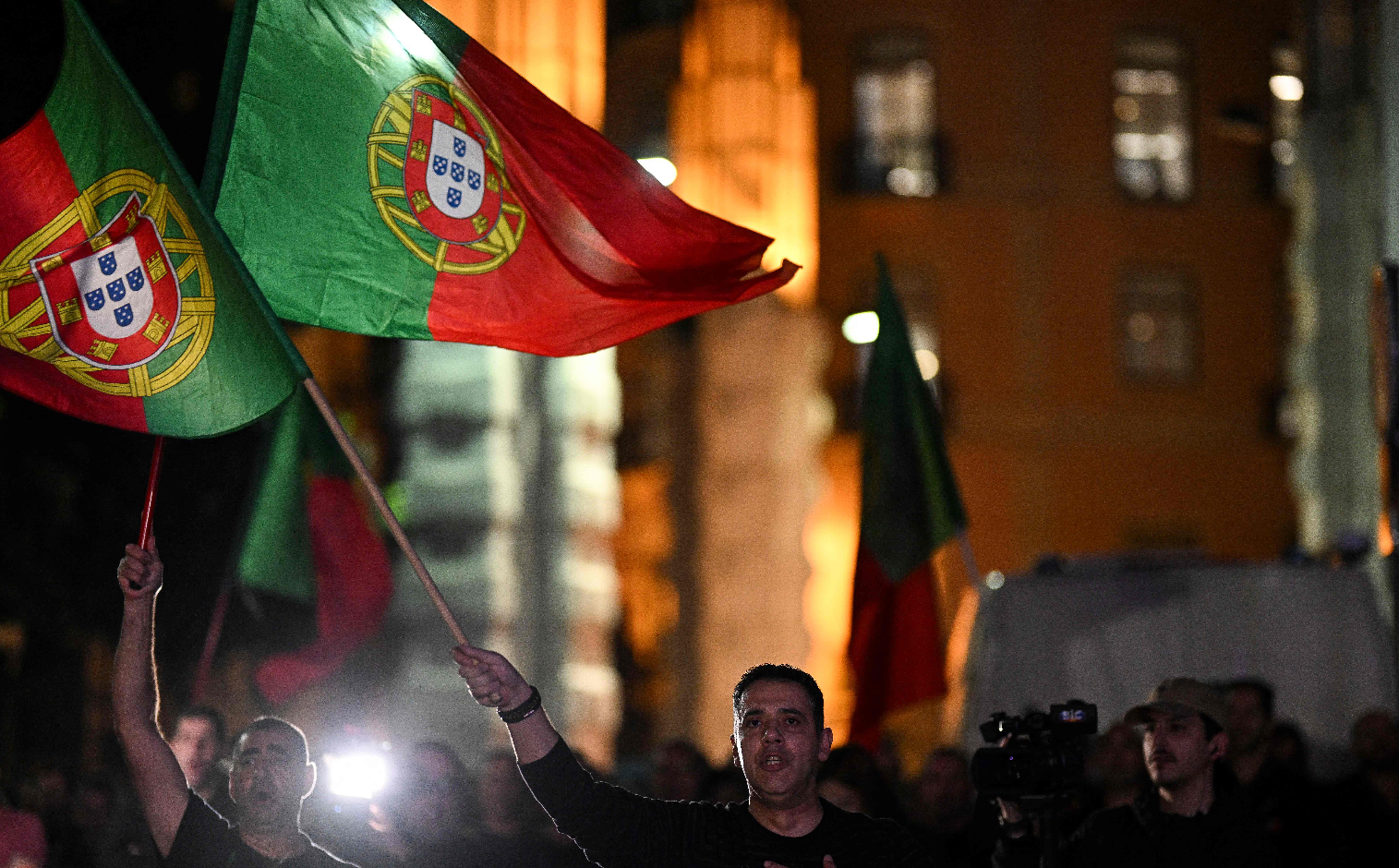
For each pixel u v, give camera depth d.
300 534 9.87
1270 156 33.81
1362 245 18.78
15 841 7.62
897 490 9.70
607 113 32.97
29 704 17.89
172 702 18.22
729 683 29.12
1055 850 6.19
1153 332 33.38
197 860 5.52
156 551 5.59
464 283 6.20
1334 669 12.02
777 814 5.30
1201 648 12.06
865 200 32.84
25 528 17.27
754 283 6.27
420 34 6.20
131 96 5.63
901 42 33.19
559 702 17.25
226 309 5.59
